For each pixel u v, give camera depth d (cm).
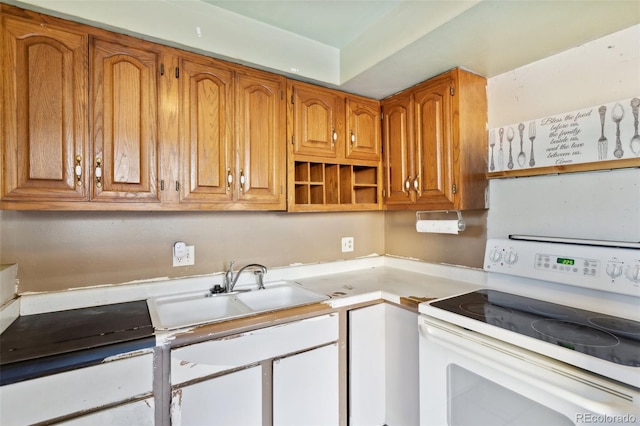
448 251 199
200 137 145
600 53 133
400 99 192
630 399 83
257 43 158
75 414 98
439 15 127
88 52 122
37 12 114
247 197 157
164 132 136
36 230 136
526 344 105
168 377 114
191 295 165
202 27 143
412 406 156
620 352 94
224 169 150
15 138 110
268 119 164
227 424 124
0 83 108
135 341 109
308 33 170
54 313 135
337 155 187
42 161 114
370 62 162
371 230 242
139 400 108
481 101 170
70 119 118
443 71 166
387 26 152
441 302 148
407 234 226
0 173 108
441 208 169
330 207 185
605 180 132
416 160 182
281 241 200
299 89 174
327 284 187
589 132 135
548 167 145
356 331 162
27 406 92
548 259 143
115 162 126
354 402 160
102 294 147
